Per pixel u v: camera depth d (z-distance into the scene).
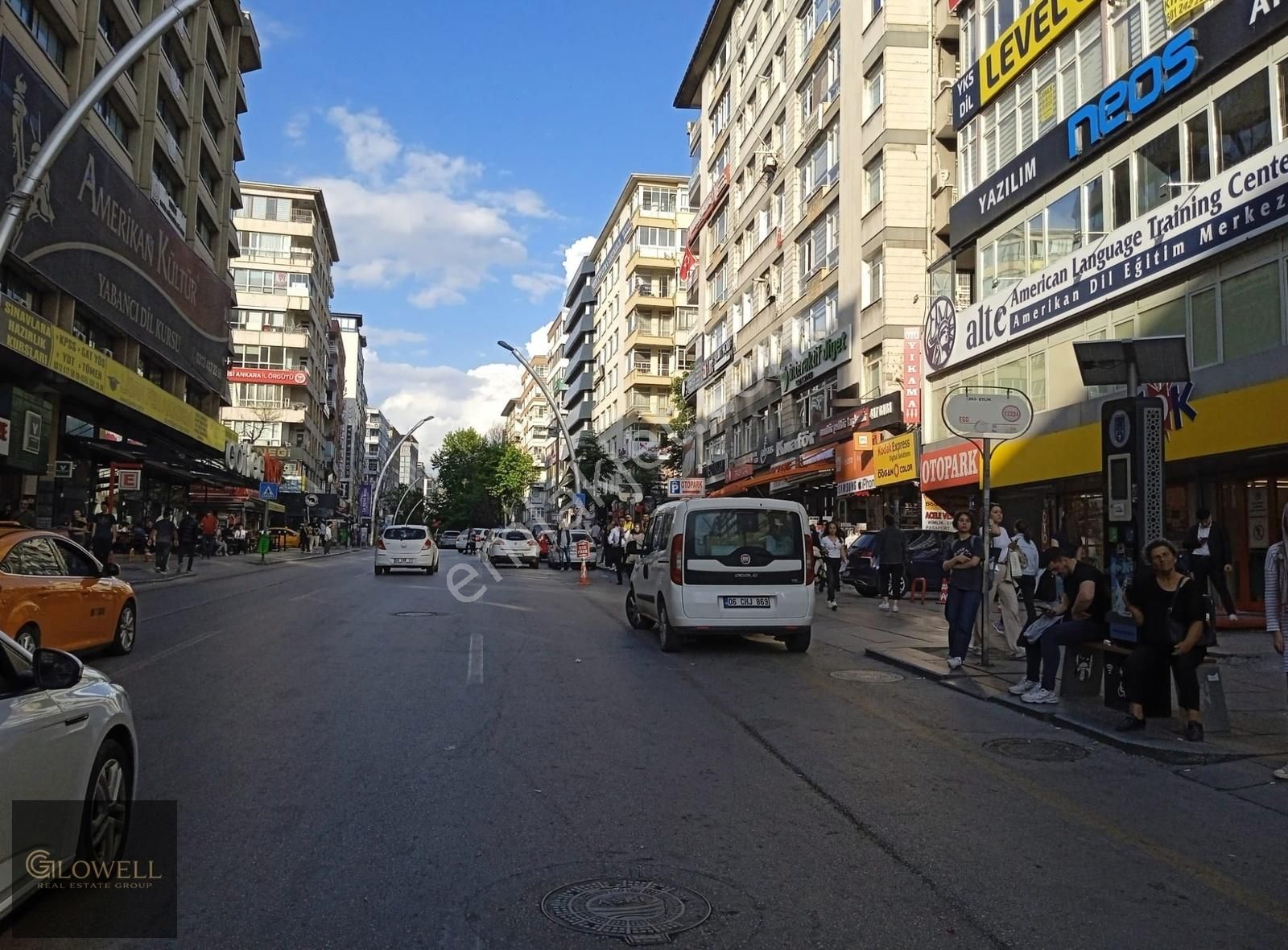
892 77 27.97
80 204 24.77
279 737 7.09
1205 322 15.63
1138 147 17.28
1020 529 13.86
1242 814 5.56
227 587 23.31
